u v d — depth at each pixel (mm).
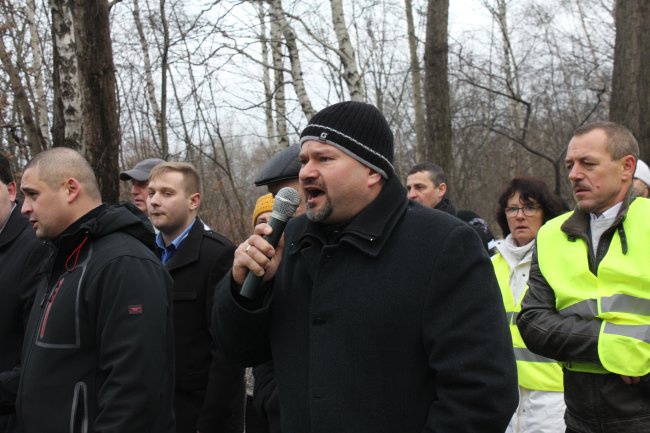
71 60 5777
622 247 2635
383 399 1827
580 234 2770
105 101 6031
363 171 1942
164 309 2473
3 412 2902
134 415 2262
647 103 7305
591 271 2723
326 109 1983
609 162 2721
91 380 2379
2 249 3156
